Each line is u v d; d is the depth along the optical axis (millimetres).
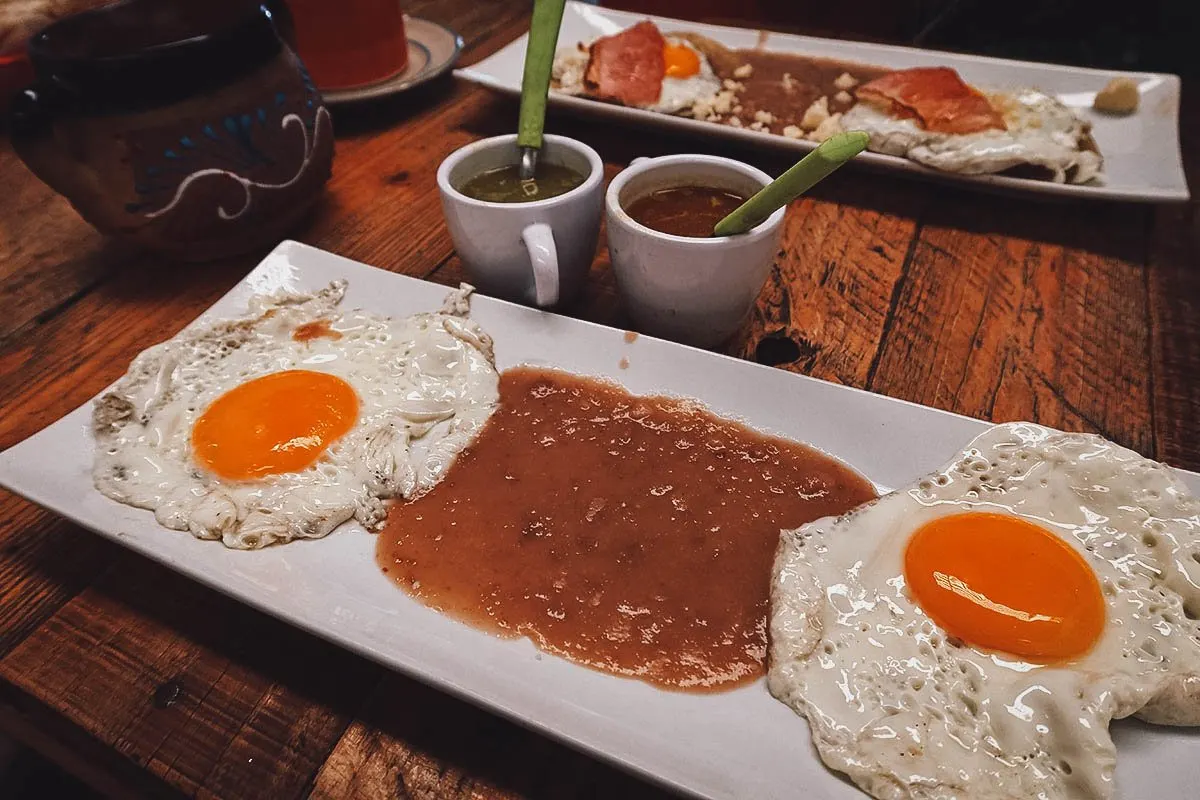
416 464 219
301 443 222
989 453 204
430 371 241
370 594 189
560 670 174
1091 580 181
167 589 202
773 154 353
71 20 265
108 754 175
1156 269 289
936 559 187
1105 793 150
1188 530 182
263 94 274
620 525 205
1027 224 315
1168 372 248
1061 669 170
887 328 270
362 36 379
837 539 193
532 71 267
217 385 236
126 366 263
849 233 313
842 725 162
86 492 205
